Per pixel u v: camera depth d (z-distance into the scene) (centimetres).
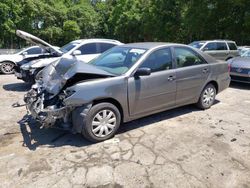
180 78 494
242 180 313
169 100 488
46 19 3759
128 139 423
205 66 546
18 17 3322
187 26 2933
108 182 309
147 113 464
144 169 335
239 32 2591
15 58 1169
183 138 427
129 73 427
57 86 411
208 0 2659
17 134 445
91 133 397
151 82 449
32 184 305
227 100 670
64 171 330
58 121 399
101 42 868
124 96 420
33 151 384
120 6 4425
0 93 762
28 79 775
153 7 3572
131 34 4369
